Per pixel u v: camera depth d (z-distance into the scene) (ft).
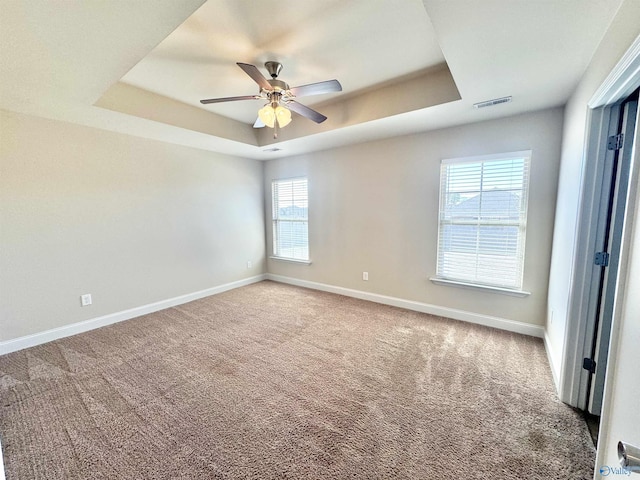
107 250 11.01
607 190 5.75
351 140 12.48
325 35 6.46
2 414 6.19
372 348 8.99
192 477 4.75
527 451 5.17
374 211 12.94
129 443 5.43
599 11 4.51
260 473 4.80
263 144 13.26
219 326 10.80
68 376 7.61
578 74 6.49
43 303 9.57
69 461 5.06
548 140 8.91
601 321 5.87
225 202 15.26
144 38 5.13
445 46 5.52
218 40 6.62
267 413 6.20
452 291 11.27
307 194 15.30
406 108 8.98
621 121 5.55
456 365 7.98
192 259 13.91
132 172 11.55
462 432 5.63
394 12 5.69
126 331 10.43
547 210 9.12
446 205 11.09
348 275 14.24
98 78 6.59
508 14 4.61
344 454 5.16
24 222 9.12
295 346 9.18
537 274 9.48
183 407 6.41
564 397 6.43
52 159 9.55
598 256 5.89
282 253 17.10
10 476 4.80
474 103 8.30
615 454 2.87
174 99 10.10
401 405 6.40
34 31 4.83
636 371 2.57
